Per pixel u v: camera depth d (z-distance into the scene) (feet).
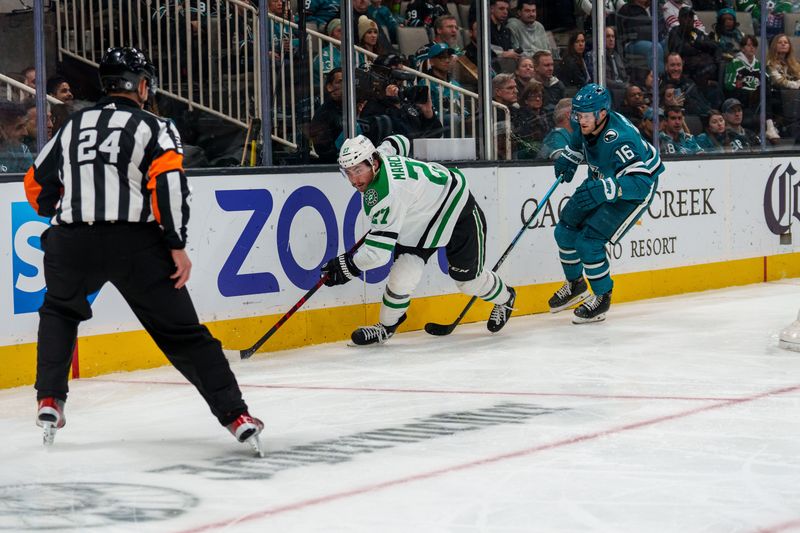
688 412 41.16
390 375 50.60
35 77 51.47
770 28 87.20
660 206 78.79
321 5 61.67
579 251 64.49
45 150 36.29
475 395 45.29
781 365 51.16
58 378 36.58
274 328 55.93
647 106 79.41
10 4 50.60
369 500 30.09
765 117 87.25
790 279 88.94
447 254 60.13
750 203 85.92
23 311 49.75
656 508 28.91
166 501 30.63
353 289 62.39
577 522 27.78
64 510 29.89
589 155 63.87
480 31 69.05
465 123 68.95
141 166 35.29
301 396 46.03
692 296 79.10
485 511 28.84
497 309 62.64
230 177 56.49
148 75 36.86
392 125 65.36
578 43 74.84
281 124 60.70
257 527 27.91
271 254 58.49
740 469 32.86
